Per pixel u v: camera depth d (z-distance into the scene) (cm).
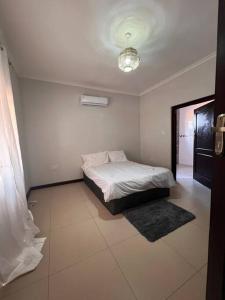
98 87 387
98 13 160
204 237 163
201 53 245
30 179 323
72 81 347
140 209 224
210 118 295
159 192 256
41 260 139
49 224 196
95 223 196
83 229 184
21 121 290
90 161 357
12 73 249
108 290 111
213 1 150
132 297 106
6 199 136
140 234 171
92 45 214
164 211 216
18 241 142
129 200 226
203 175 327
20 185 165
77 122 370
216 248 69
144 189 233
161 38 203
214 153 69
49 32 186
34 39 199
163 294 107
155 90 388
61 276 122
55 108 343
